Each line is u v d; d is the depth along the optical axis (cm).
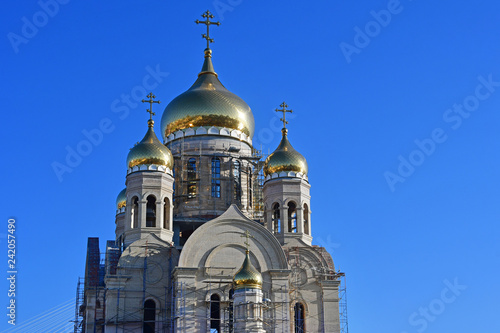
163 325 7056
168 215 7556
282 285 7062
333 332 7262
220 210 8088
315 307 7362
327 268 7494
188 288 6888
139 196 7469
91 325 7531
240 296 6494
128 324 6969
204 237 7131
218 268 7050
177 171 8262
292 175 7825
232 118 8481
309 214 7838
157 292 7150
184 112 8462
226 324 6881
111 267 7338
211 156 8275
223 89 8862
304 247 7531
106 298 7019
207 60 9112
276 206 7819
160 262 7244
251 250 7162
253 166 8494
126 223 7456
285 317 6962
